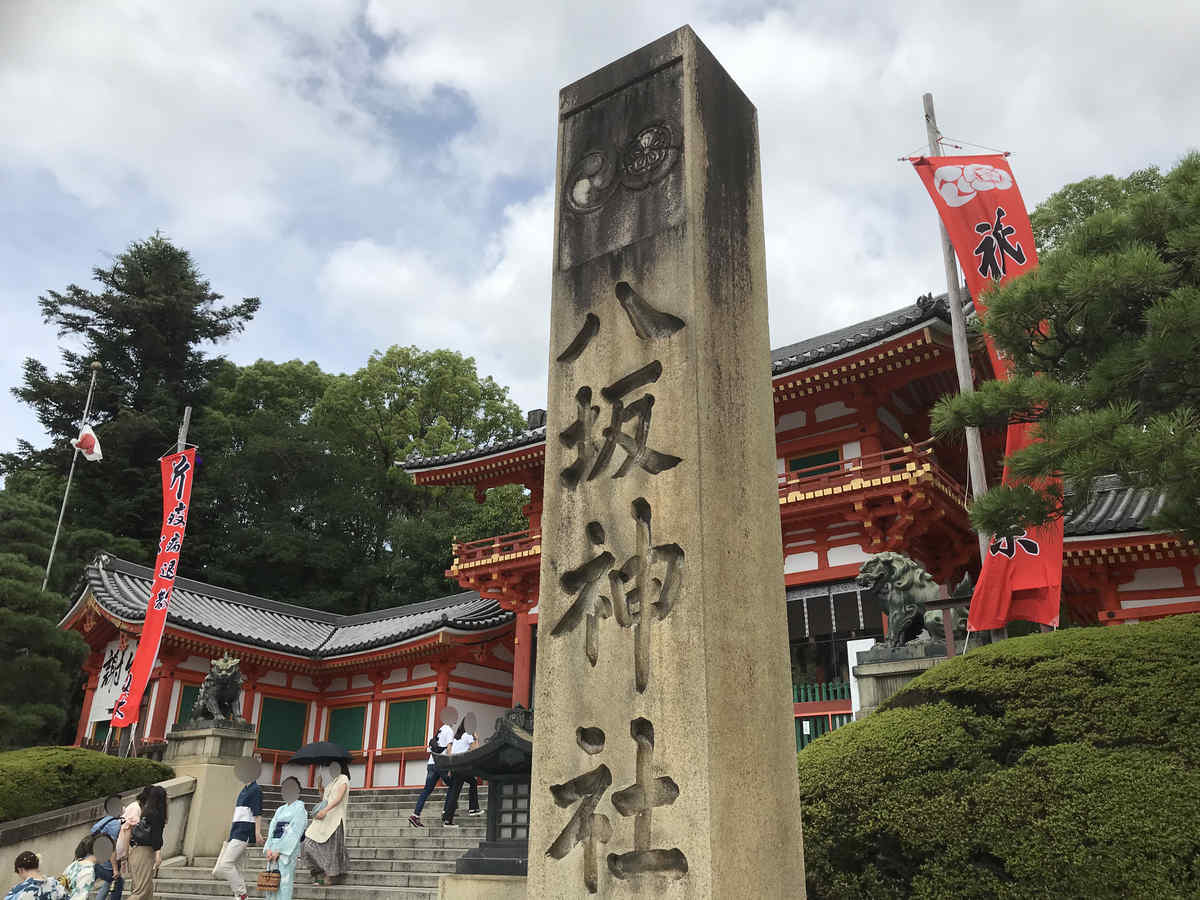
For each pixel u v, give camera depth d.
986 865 6.18
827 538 20.06
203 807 14.93
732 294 4.79
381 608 38.31
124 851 10.62
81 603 27.09
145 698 25.16
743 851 3.73
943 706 7.02
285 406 43.53
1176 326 7.35
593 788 3.96
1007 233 12.52
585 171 5.20
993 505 8.31
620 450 4.44
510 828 9.11
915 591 11.55
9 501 26.88
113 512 37.16
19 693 22.53
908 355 19.12
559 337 4.92
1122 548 15.30
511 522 37.56
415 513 42.28
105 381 40.28
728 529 4.24
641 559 4.19
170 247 43.34
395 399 43.09
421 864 13.38
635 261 4.75
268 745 27.17
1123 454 7.07
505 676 28.45
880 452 19.34
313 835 12.23
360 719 27.86
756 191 5.32
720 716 3.83
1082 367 8.88
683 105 4.90
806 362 19.86
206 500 39.47
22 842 12.72
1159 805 5.75
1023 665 6.95
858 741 7.15
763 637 4.29
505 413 43.66
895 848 6.58
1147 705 6.22
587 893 3.80
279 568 39.25
